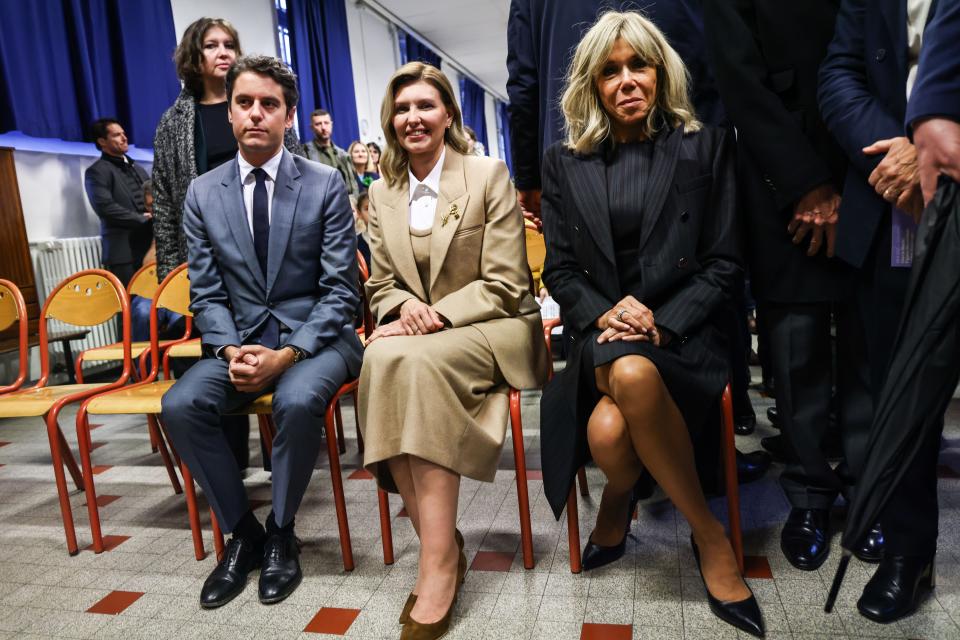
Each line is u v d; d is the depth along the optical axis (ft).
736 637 4.41
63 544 6.79
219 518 5.67
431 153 5.90
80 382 10.22
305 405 5.43
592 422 4.81
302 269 6.32
